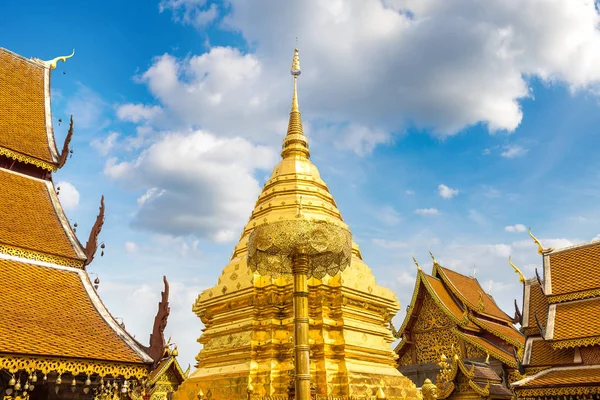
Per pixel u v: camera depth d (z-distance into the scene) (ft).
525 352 69.72
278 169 74.08
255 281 58.39
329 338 56.24
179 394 60.08
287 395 50.67
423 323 119.96
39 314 40.93
